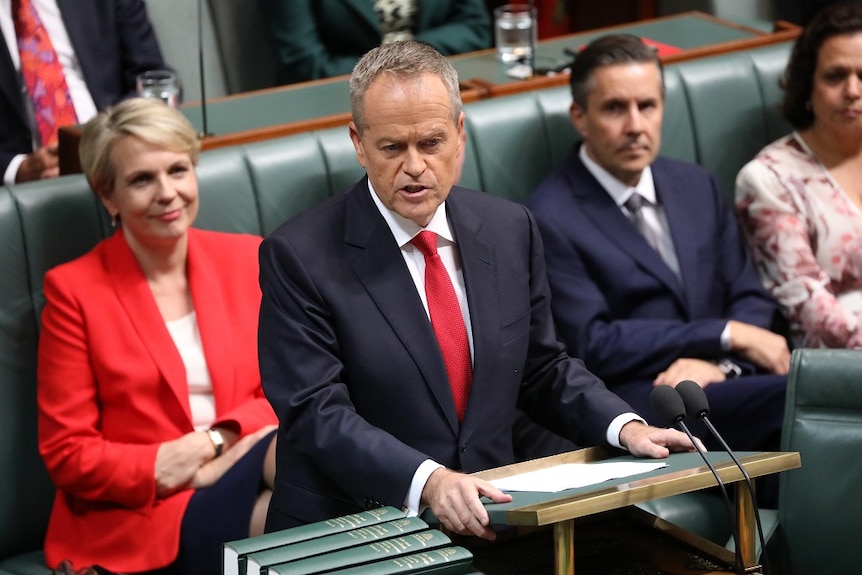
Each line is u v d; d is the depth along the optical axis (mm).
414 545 6730
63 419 9836
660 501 10094
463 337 8242
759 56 13594
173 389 9938
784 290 12180
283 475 8258
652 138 11422
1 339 10203
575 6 20562
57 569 9008
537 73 13727
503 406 8305
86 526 9945
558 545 6703
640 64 11336
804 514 9234
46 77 13961
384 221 8172
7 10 13906
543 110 12422
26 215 10312
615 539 7816
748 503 7367
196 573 9633
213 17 15742
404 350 8062
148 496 9766
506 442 8383
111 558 9781
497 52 14406
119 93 14648
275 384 8062
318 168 11320
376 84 7516
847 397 9125
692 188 11984
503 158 12172
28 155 13352
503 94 12750
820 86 12211
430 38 16188
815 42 12242
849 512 9133
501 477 7684
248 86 16062
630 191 11633
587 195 11617
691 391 7590
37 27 13977
